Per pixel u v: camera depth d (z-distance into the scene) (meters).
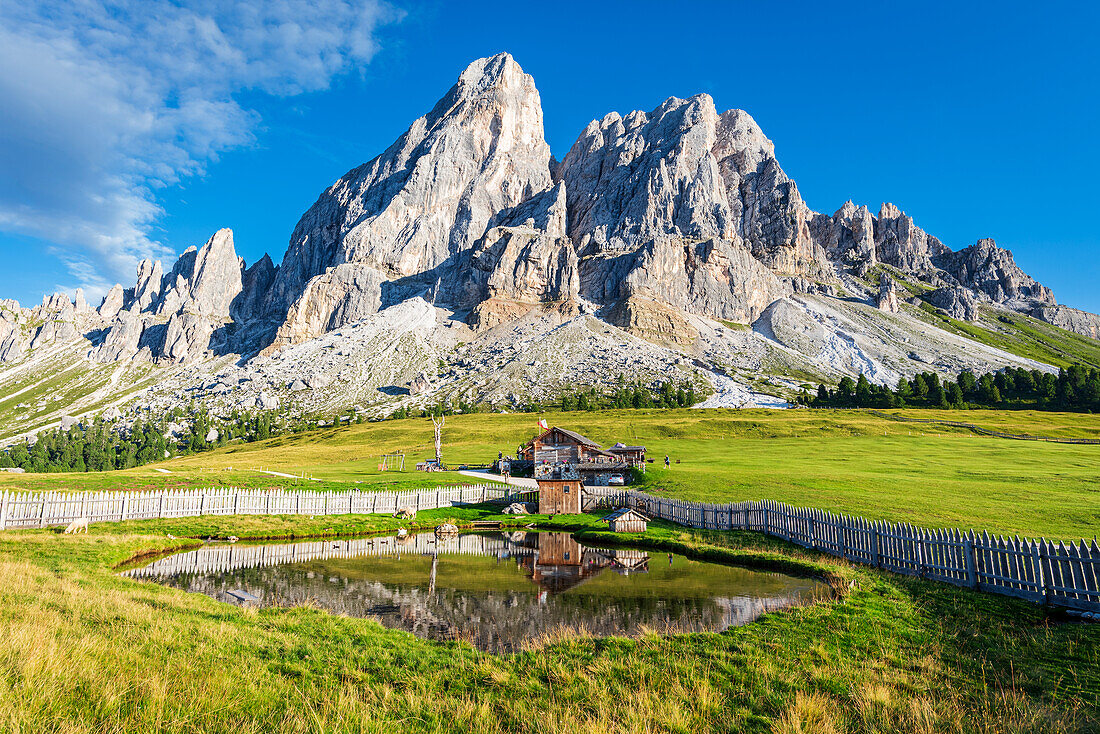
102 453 160.12
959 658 11.91
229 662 10.78
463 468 79.38
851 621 14.88
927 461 67.12
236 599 19.31
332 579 23.14
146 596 16.58
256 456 111.25
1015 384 191.00
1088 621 14.38
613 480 63.06
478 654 12.81
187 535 32.88
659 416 139.00
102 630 11.92
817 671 11.07
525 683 10.64
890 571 21.89
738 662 11.84
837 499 38.47
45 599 14.20
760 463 69.75
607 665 11.47
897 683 10.48
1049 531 26.91
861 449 83.81
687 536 33.16
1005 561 17.30
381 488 52.47
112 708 7.85
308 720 8.31
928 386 194.88
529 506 47.69
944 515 31.62
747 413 142.88
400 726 8.50
